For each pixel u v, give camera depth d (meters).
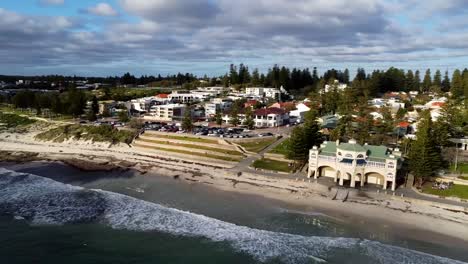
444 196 81.12
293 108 188.50
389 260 58.06
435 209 75.56
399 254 59.81
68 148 137.38
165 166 110.06
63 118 185.12
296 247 62.03
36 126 173.38
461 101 184.38
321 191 86.75
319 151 94.50
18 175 102.31
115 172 107.69
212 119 177.75
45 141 152.25
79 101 184.00
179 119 180.38
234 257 59.03
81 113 184.12
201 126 158.25
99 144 141.12
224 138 127.69
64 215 73.44
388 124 125.62
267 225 70.56
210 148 123.00
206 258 58.75
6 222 69.62
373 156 89.00
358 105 153.75
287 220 72.75
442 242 63.78
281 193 87.25
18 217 71.94
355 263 57.28
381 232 67.62
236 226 69.81
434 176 91.25
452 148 112.31
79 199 82.50
